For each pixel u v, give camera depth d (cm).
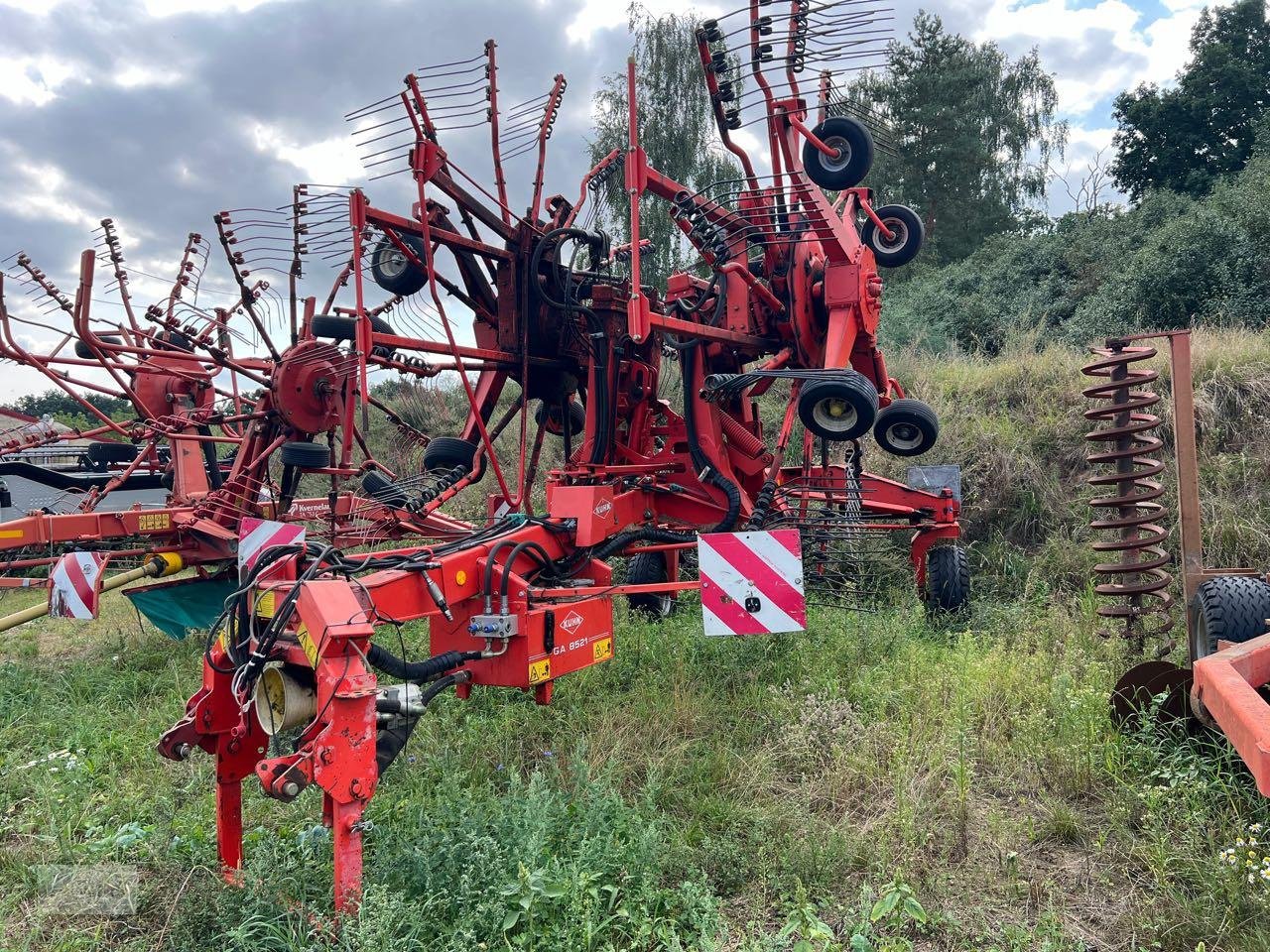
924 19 3269
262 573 375
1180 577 795
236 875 359
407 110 602
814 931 317
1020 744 474
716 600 469
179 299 1059
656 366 766
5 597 1220
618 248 817
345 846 306
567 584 537
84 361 905
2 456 1117
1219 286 1530
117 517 801
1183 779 401
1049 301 1941
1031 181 3231
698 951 320
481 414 722
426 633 735
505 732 521
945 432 1066
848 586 719
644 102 2378
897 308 2078
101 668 738
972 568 930
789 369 670
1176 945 319
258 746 380
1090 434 618
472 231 672
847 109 720
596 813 387
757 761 477
